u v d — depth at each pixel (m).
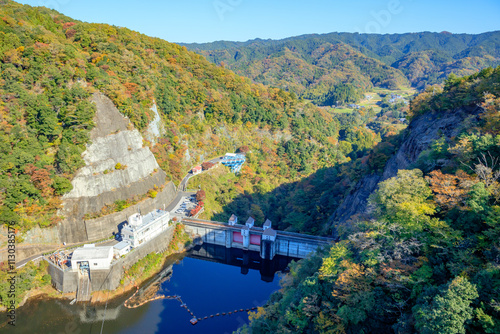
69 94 114.75
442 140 80.81
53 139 110.12
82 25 160.25
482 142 63.31
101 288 95.19
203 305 97.94
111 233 114.69
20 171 99.06
